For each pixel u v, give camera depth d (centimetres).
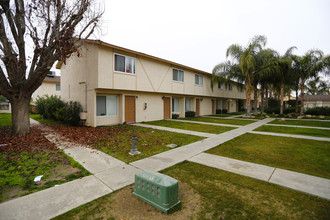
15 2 785
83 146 680
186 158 536
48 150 626
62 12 778
